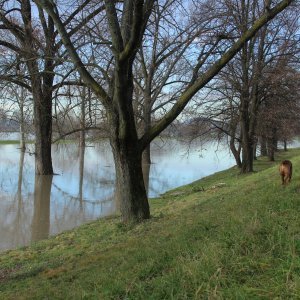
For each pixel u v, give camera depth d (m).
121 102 11.77
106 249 9.52
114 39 11.26
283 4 10.74
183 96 12.31
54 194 22.86
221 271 4.88
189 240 6.86
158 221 11.76
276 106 26.77
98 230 13.12
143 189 12.79
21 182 27.05
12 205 19.84
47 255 11.17
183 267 5.27
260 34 24.30
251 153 26.11
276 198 8.20
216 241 6.06
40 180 27.59
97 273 6.71
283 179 10.66
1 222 16.59
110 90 12.58
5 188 24.56
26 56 15.50
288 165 10.58
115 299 5.16
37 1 11.81
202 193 18.31
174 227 9.03
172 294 4.69
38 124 29.28
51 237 13.88
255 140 28.66
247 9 20.75
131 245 8.59
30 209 19.03
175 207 15.80
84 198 21.72
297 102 27.16
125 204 12.66
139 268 6.10
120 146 12.46
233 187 16.69
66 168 35.75
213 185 21.34
